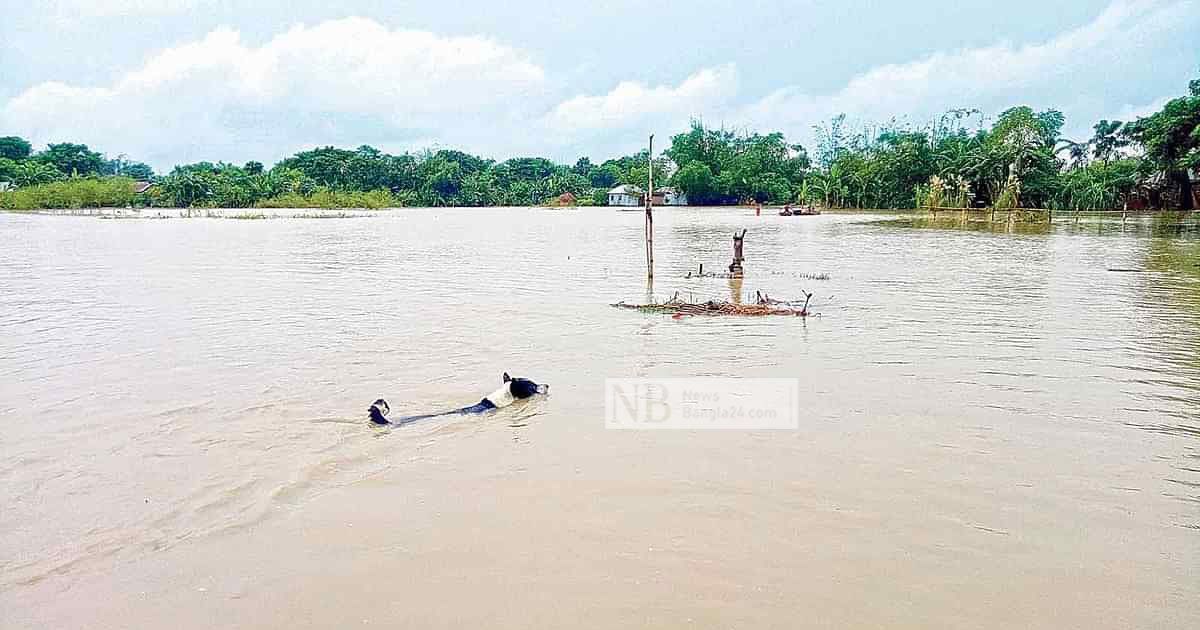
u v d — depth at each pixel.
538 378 10.55
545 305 16.81
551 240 38.47
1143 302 16.83
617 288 19.72
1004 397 9.48
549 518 6.31
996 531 6.04
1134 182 62.00
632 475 7.16
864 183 83.94
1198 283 19.98
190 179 89.88
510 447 7.92
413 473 7.27
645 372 10.83
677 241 36.94
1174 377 10.38
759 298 16.66
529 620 4.94
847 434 8.19
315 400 9.57
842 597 5.16
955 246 32.53
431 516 6.38
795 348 12.29
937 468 7.25
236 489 6.94
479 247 33.88
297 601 5.20
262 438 8.23
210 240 38.03
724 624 4.87
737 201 105.38
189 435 8.31
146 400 9.58
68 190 83.88
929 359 11.48
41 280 21.45
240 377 10.66
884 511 6.38
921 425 8.45
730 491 6.79
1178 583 5.31
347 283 20.86
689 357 11.72
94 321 14.95
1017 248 31.20
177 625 4.96
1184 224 46.81
